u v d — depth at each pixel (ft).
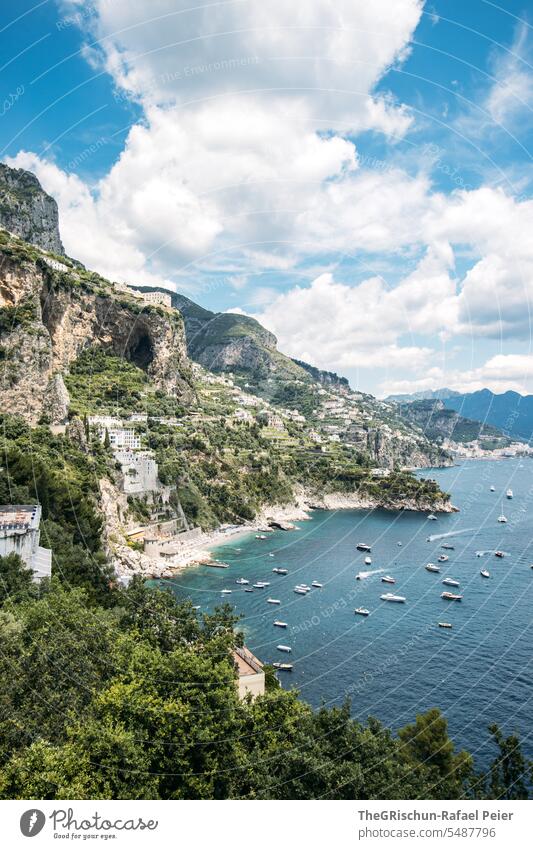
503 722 212.84
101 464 450.71
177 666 118.62
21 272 480.23
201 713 108.88
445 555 461.78
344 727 127.85
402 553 470.80
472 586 379.76
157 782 98.02
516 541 504.84
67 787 91.15
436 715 158.40
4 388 439.63
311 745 119.75
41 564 212.23
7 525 209.15
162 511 529.86
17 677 122.62
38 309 486.79
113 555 393.50
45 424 447.01
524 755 189.26
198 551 491.31
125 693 109.81
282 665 258.98
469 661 264.31
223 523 597.52
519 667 258.98
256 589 380.99
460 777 148.56
